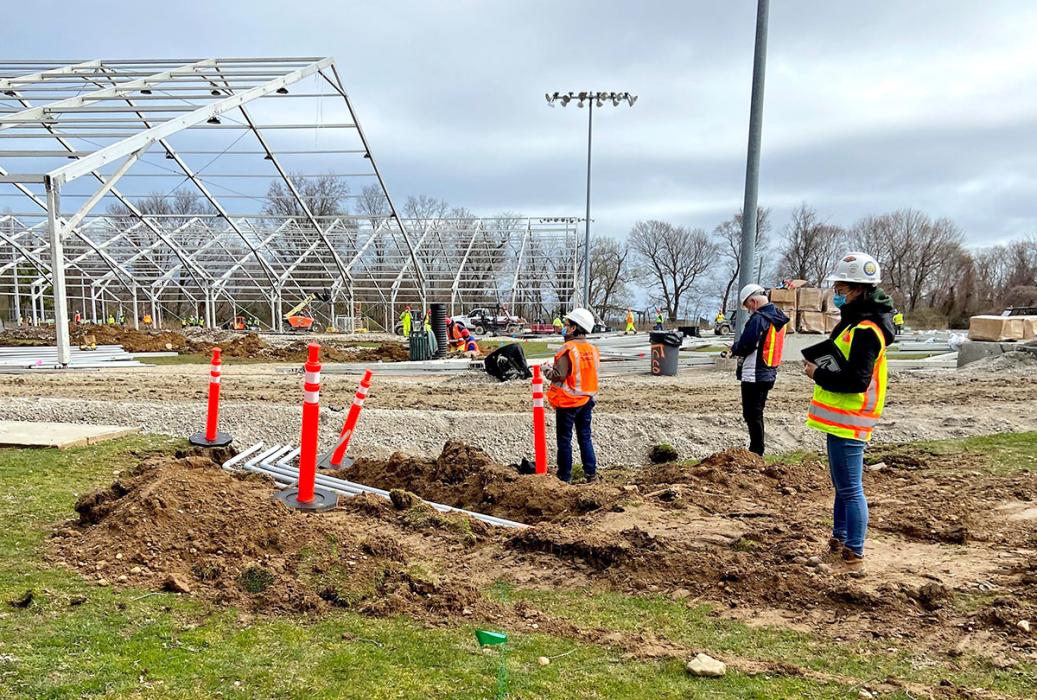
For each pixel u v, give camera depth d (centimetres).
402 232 3456
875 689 335
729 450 788
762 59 1591
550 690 331
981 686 335
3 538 511
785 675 351
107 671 331
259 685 328
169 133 2044
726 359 1916
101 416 971
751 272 1684
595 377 819
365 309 4347
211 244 3844
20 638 357
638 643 388
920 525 569
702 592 455
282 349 2631
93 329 2903
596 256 8181
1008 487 695
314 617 409
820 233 8262
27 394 1205
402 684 333
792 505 643
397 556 511
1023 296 6222
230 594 427
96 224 3816
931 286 7950
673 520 579
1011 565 477
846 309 471
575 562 504
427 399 1288
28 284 3888
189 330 3428
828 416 478
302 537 514
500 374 1647
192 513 516
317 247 4041
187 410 1002
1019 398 1283
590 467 842
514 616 422
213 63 2473
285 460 866
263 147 2753
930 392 1373
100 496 554
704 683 342
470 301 4534
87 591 423
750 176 1645
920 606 421
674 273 8838
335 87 2600
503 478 721
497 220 4525
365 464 842
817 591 441
